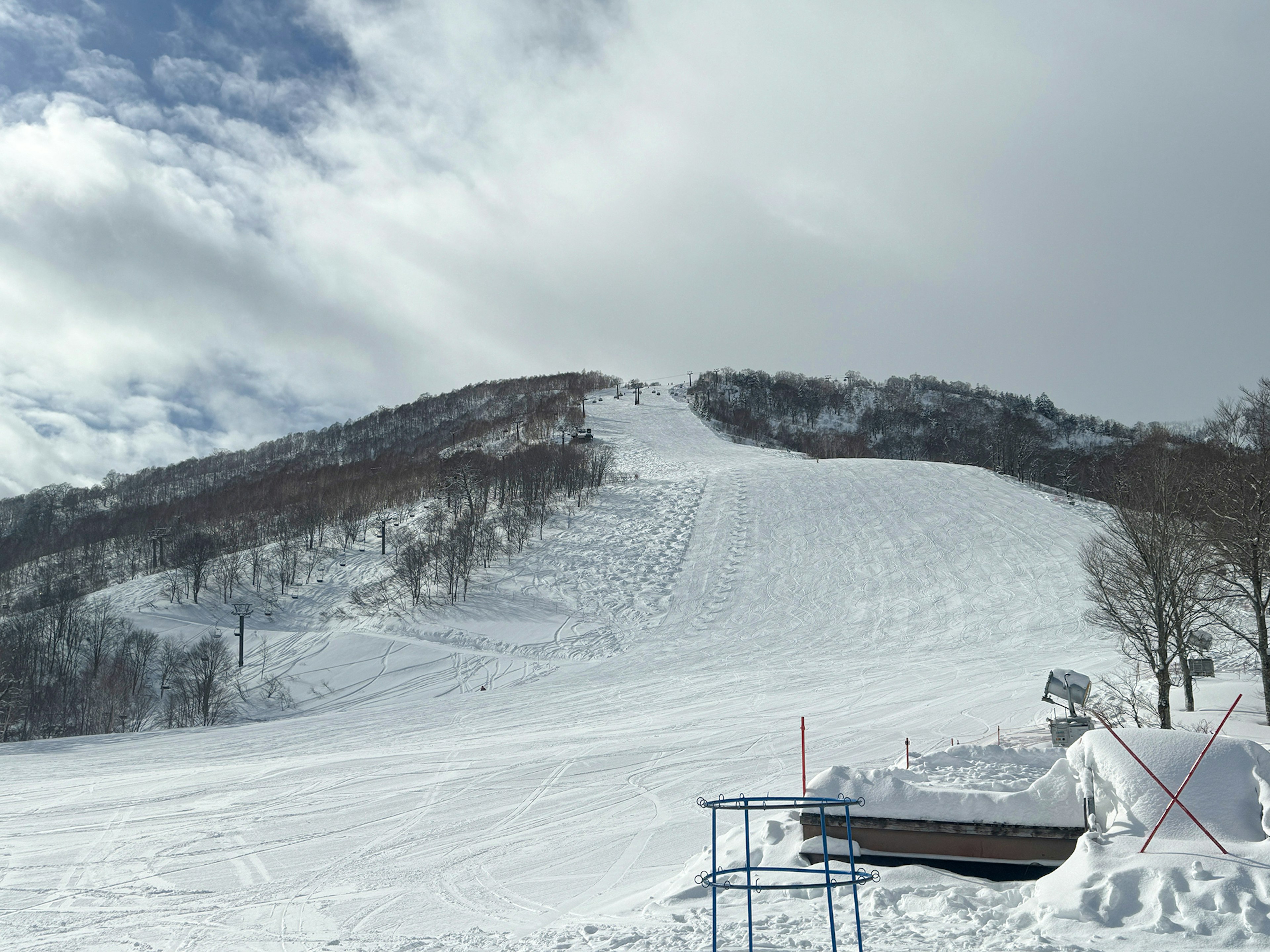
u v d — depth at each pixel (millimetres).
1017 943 9016
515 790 27562
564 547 92375
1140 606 30266
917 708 41500
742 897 12391
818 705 44062
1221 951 8289
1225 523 28562
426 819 24062
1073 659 53625
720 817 22922
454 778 29719
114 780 31875
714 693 49688
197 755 38406
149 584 109500
